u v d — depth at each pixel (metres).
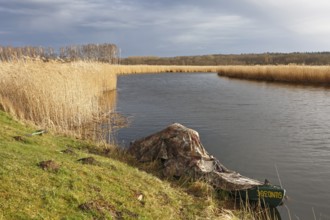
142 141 10.86
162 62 149.38
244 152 12.78
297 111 21.61
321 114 20.44
